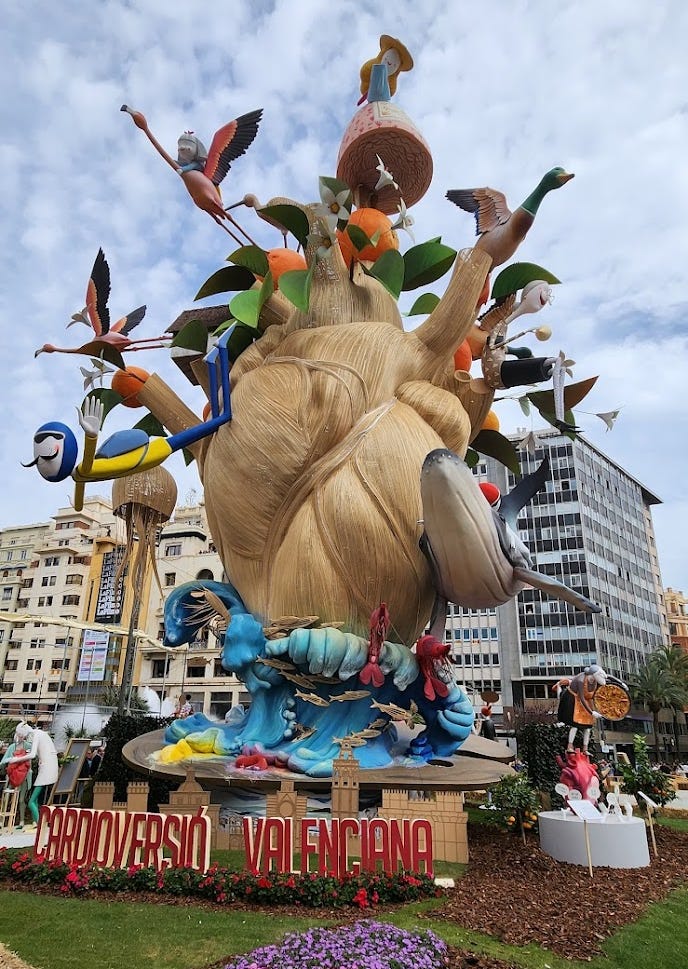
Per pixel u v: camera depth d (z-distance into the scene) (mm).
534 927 6977
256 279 15906
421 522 12828
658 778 14078
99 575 65750
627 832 9789
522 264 14758
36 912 7023
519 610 65062
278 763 11766
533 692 62031
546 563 66250
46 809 8789
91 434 10219
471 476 11734
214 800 11711
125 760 12875
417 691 12625
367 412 13492
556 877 8922
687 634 92875
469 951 6152
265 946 5938
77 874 7914
